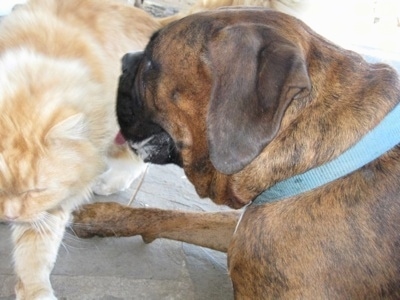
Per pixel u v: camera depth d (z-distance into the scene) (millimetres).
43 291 786
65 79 824
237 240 727
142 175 1083
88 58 893
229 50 661
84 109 819
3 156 752
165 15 1774
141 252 925
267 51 651
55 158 778
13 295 823
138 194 1042
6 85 784
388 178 674
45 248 813
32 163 762
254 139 643
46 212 814
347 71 707
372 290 656
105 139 871
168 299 856
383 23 2500
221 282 900
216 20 700
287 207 691
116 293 849
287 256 675
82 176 825
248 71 648
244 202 739
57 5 944
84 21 942
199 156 737
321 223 670
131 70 763
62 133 766
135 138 775
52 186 786
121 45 964
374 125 681
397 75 721
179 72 707
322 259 662
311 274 664
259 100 643
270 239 689
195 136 724
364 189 672
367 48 2051
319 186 685
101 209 915
